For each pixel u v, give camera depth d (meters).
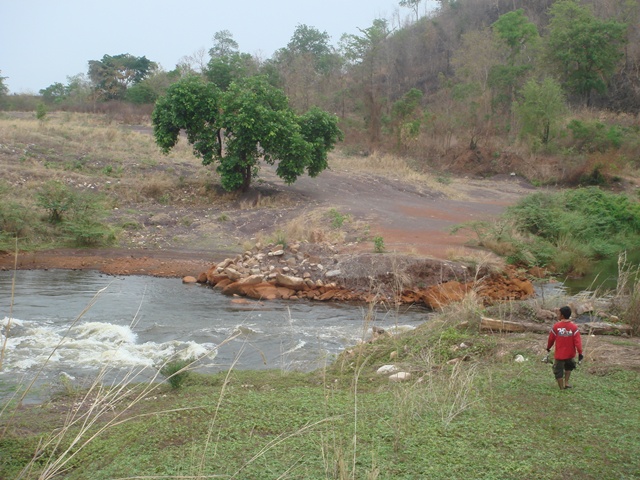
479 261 17.66
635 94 60.12
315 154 29.42
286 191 30.09
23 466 5.51
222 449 5.54
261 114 27.17
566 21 58.28
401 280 16.70
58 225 23.00
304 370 10.02
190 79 28.14
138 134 40.16
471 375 7.81
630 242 27.16
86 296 15.76
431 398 6.98
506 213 25.56
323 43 86.94
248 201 28.08
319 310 15.39
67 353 10.66
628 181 42.06
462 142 48.28
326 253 19.03
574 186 42.09
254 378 8.82
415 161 45.44
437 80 71.75
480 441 5.73
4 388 8.34
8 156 28.92
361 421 6.18
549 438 5.86
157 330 12.66
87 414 4.64
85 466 5.48
